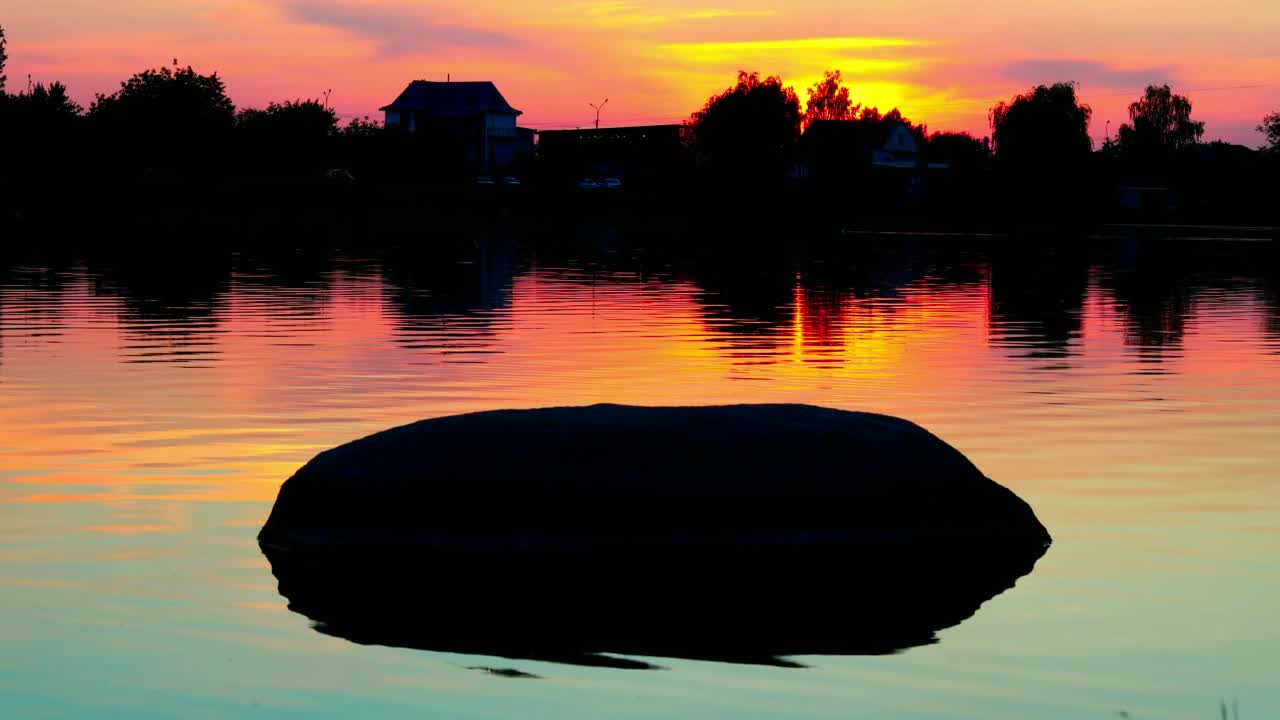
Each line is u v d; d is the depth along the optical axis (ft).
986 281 111.75
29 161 287.89
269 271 115.14
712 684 18.21
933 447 26.43
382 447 26.13
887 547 25.04
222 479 31.32
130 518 27.50
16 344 59.11
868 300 90.58
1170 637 20.20
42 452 34.42
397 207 278.26
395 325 69.46
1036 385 47.98
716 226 254.27
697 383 48.42
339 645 19.80
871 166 388.37
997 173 332.80
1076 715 17.21
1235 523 27.35
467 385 47.29
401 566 24.23
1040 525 26.12
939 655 19.36
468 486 25.23
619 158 413.18
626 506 25.03
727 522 24.95
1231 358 56.59
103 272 110.52
